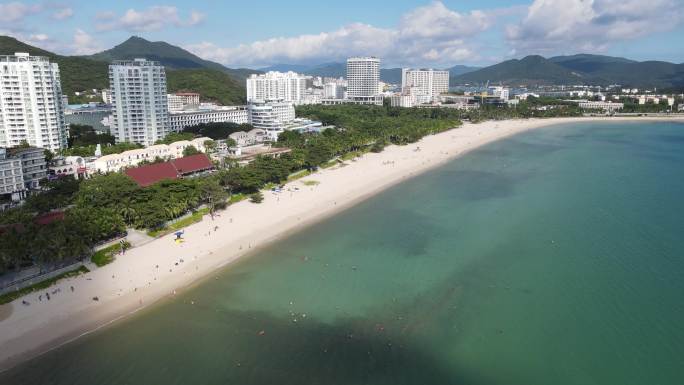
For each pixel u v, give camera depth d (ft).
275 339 305.94
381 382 267.18
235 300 354.54
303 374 273.13
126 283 372.17
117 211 464.65
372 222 528.63
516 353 290.97
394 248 453.17
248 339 305.73
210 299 355.15
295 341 304.09
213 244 454.40
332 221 532.73
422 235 487.20
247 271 402.93
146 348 296.30
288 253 441.68
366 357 288.51
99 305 340.39
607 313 330.95
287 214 551.59
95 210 441.68
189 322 324.60
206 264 411.95
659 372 270.67
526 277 388.16
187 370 276.82
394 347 298.15
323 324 323.16
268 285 377.91
